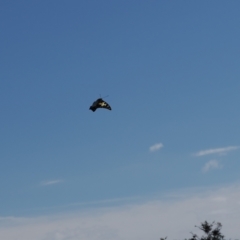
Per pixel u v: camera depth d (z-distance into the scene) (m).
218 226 196.12
